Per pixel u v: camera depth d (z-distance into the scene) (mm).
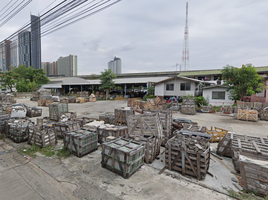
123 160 4953
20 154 6730
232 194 4277
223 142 6598
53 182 4801
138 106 20641
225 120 14219
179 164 5250
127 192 4348
